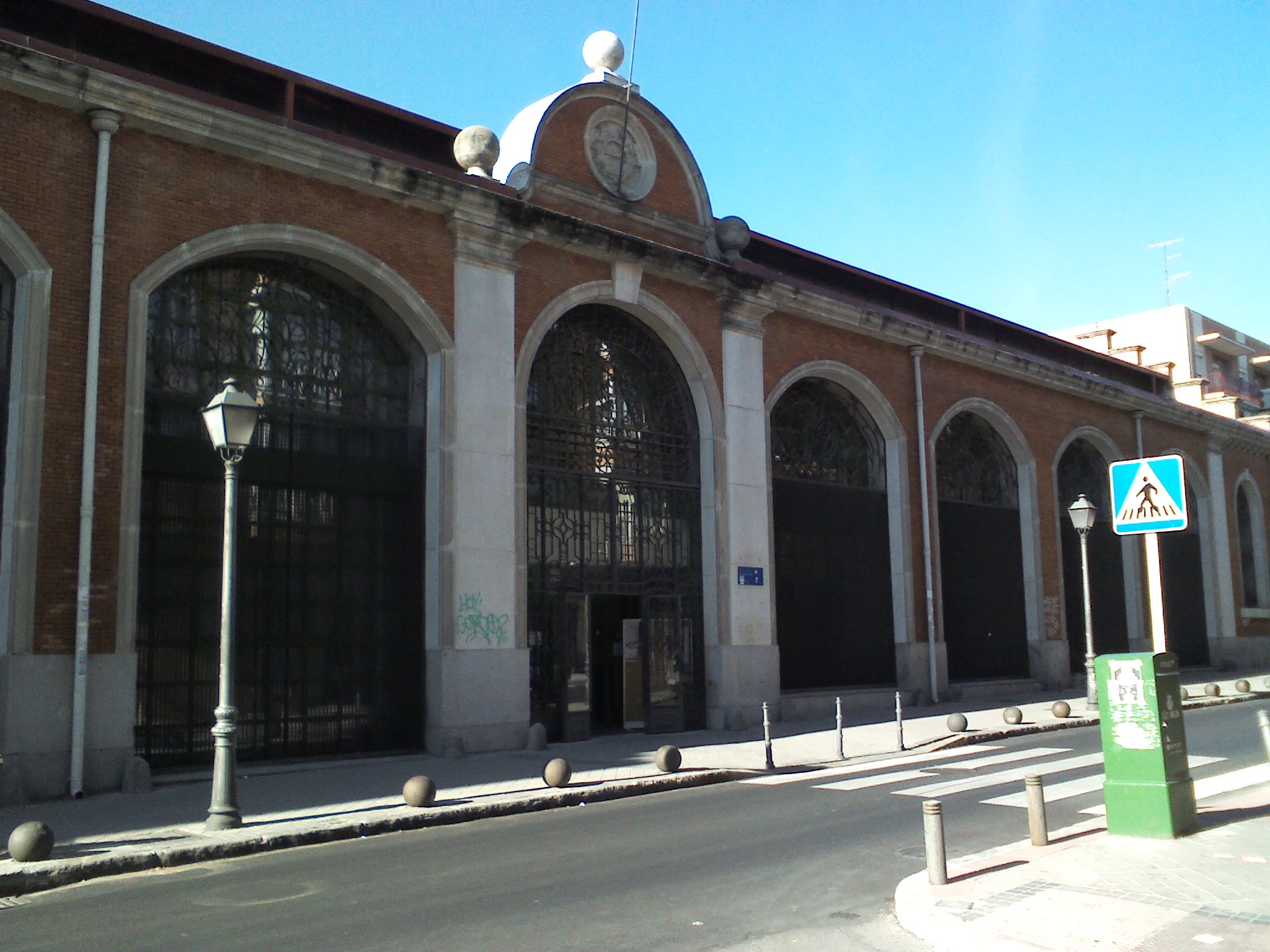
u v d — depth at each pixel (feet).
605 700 68.13
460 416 57.11
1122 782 30.66
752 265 74.54
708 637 69.56
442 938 22.79
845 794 42.52
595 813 40.04
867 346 83.51
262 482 52.01
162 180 47.88
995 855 28.71
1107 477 113.29
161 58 52.49
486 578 57.06
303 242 52.08
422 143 62.90
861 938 22.54
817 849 31.60
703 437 71.00
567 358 65.57
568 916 24.40
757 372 73.67
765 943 22.22
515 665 57.57
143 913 25.67
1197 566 126.31
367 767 50.21
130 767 43.24
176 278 50.08
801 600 78.13
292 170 52.11
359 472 55.67
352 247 53.93
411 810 38.55
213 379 50.88
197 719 48.62
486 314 59.00
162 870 31.19
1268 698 92.68
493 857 31.58
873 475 85.76
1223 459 131.54
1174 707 31.07
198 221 48.88
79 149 45.47
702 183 72.43
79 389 44.29
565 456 64.39
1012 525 98.48
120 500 45.01
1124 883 25.09
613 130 67.97
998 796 40.50
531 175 62.03
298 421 53.72
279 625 51.85
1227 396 136.26
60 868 29.45
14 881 28.40
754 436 72.84
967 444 96.17
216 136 48.93
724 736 65.05
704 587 70.08
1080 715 73.36
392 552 56.49
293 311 54.34
